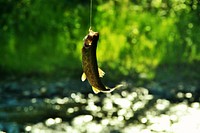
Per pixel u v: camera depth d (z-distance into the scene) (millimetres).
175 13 20328
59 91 15594
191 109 13578
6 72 18125
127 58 18906
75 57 19078
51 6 20375
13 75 17797
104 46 19203
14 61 18719
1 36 19422
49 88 15938
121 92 15469
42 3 20344
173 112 13266
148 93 15305
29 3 20297
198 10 19891
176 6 20406
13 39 19438
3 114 13086
